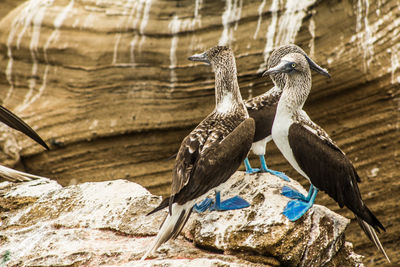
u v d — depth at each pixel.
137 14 15.80
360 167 15.36
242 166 15.23
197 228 7.27
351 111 15.23
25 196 8.84
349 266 7.59
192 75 15.49
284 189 7.81
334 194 7.37
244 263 6.69
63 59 16.23
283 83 8.68
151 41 15.64
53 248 7.24
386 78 14.90
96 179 16.12
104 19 16.06
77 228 7.71
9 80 16.86
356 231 15.21
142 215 7.93
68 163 16.16
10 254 7.18
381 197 15.27
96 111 16.02
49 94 16.48
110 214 7.98
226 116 7.29
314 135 7.27
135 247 7.20
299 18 14.88
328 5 14.98
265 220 7.12
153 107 15.78
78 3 16.55
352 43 15.02
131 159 16.03
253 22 15.20
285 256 6.85
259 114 8.48
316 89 15.05
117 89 15.93
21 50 16.56
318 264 7.16
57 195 8.64
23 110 16.33
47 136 15.99
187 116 15.65
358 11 15.05
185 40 15.54
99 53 15.91
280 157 15.17
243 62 15.07
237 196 7.68
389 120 15.08
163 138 15.88
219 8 15.36
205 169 6.68
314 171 7.27
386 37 15.05
